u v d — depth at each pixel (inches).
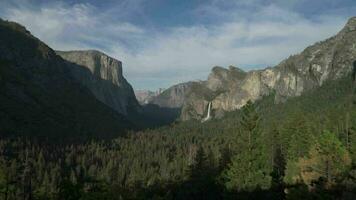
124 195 2003.0
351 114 4077.3
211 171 3538.4
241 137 2352.4
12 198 1867.6
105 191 1614.2
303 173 1860.2
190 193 3506.4
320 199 1633.9
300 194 1723.7
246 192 2222.0
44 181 5152.6
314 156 1802.4
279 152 3469.5
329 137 1743.4
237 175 2301.9
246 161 2290.8
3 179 1733.5
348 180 1617.9
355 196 1513.3
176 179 4621.1
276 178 2413.9
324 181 1689.2
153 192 3981.3
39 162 6756.9
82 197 1531.7
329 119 4441.4
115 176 6688.0
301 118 3703.3
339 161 1710.1
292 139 3356.3
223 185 2753.4
